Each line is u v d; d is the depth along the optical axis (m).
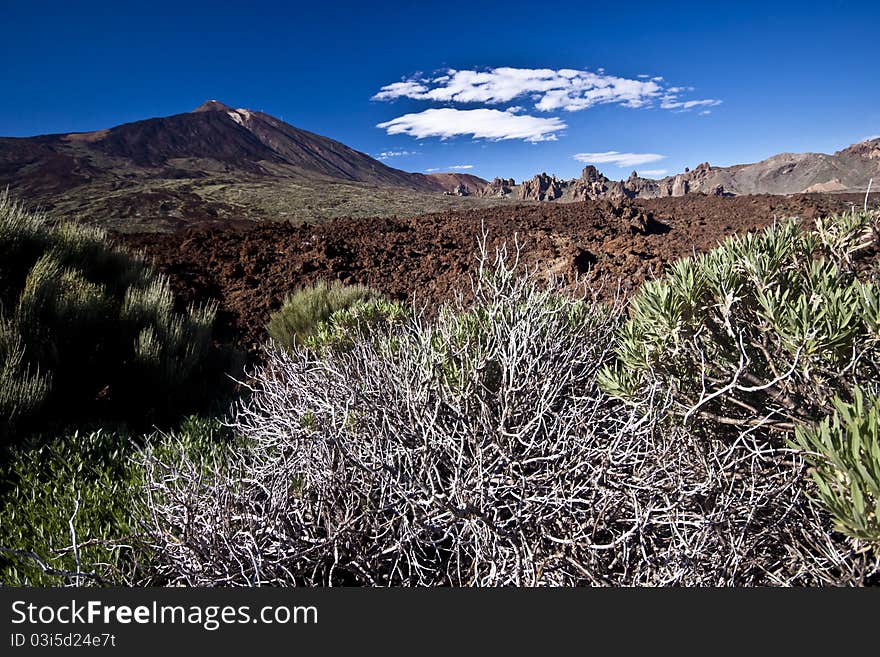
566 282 5.77
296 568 1.68
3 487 2.59
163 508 1.72
